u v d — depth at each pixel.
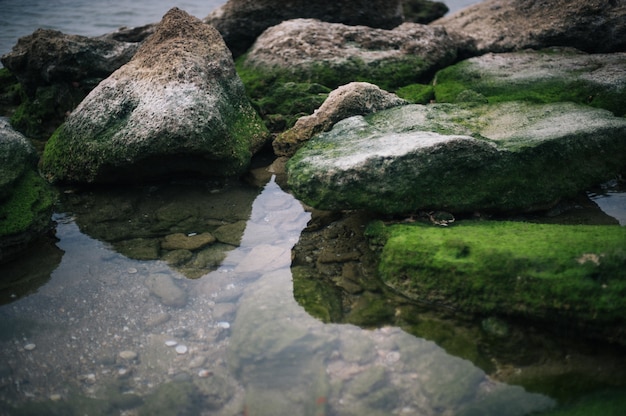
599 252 1.72
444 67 3.69
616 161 2.48
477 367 1.65
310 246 2.22
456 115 2.77
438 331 1.78
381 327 1.81
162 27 3.04
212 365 1.72
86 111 2.73
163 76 2.71
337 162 2.27
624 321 1.62
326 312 1.88
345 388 1.62
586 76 3.14
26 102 3.55
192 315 1.91
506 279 1.77
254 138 2.89
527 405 1.52
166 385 1.64
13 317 1.90
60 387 1.64
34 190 2.37
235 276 2.09
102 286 2.04
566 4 3.88
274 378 1.66
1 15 5.83
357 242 2.21
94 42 3.55
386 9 4.15
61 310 1.93
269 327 1.81
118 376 1.68
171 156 2.57
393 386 1.61
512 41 3.86
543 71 3.29
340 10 4.03
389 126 2.63
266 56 3.54
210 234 2.33
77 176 2.67
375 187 2.19
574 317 1.68
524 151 2.30
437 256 1.88
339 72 3.38
